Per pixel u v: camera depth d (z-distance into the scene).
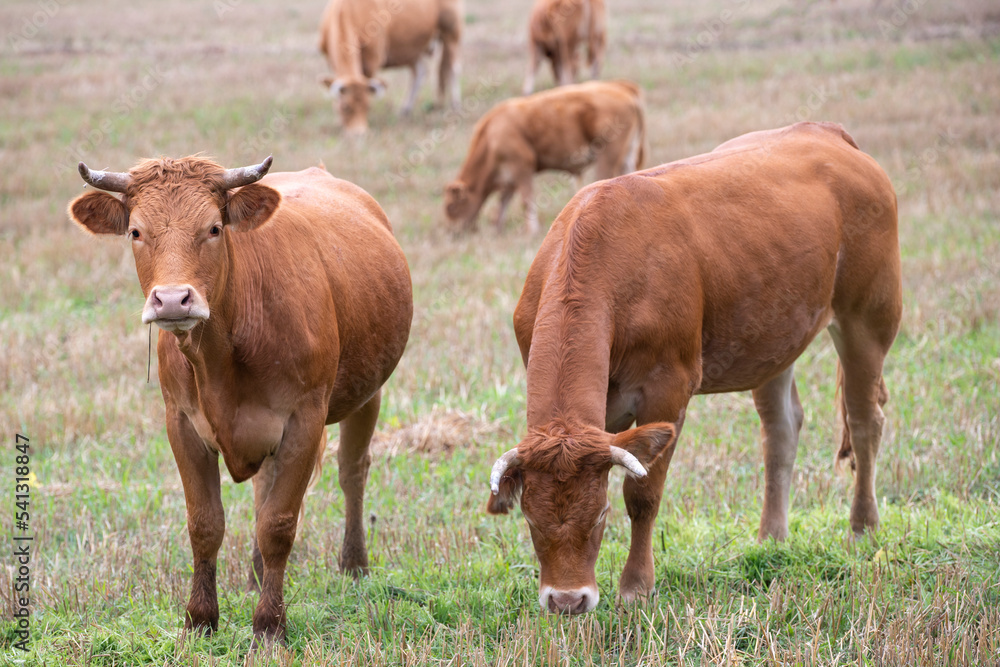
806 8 37.06
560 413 5.59
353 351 6.63
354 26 24.75
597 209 6.07
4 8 43.84
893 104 23.55
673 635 5.80
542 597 5.29
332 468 9.18
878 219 7.25
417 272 15.41
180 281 4.88
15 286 14.68
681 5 41.28
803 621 5.91
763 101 24.98
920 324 11.73
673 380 6.11
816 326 6.97
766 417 7.26
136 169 5.15
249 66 31.52
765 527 7.20
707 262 6.30
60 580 7.00
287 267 5.85
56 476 9.02
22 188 20.25
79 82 29.05
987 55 27.39
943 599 5.87
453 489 8.59
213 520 5.88
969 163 19.09
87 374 11.60
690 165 6.73
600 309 5.84
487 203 20.98
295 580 6.96
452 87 27.17
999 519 7.03
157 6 47.00
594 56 28.09
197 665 5.53
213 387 5.54
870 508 7.23
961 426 8.93
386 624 6.10
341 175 21.05
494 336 12.48
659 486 6.10
